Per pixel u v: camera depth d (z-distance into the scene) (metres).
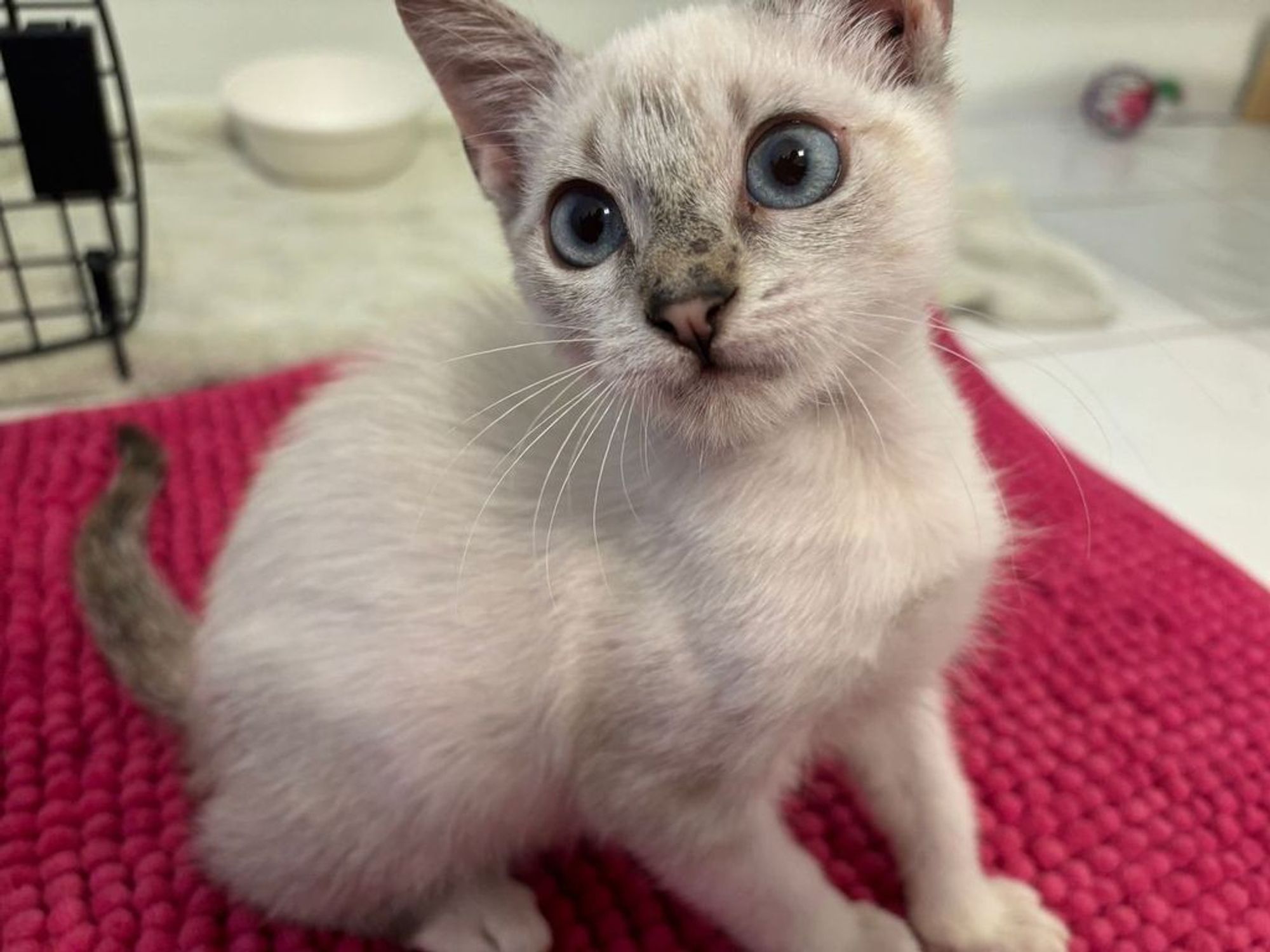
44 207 0.44
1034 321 0.40
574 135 0.17
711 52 0.17
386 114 0.48
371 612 0.19
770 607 0.17
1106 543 0.30
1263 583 0.30
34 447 0.33
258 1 0.49
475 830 0.21
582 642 0.18
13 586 0.29
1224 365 0.38
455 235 0.46
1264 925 0.21
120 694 0.26
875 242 0.16
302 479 0.21
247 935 0.21
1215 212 0.47
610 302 0.16
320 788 0.20
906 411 0.18
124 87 0.34
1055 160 0.51
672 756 0.18
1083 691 0.26
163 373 0.39
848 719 0.20
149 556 0.27
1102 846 0.23
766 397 0.16
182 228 0.45
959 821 0.21
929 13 0.17
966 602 0.19
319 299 0.41
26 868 0.22
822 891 0.20
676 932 0.22
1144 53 0.52
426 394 0.21
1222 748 0.25
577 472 0.19
